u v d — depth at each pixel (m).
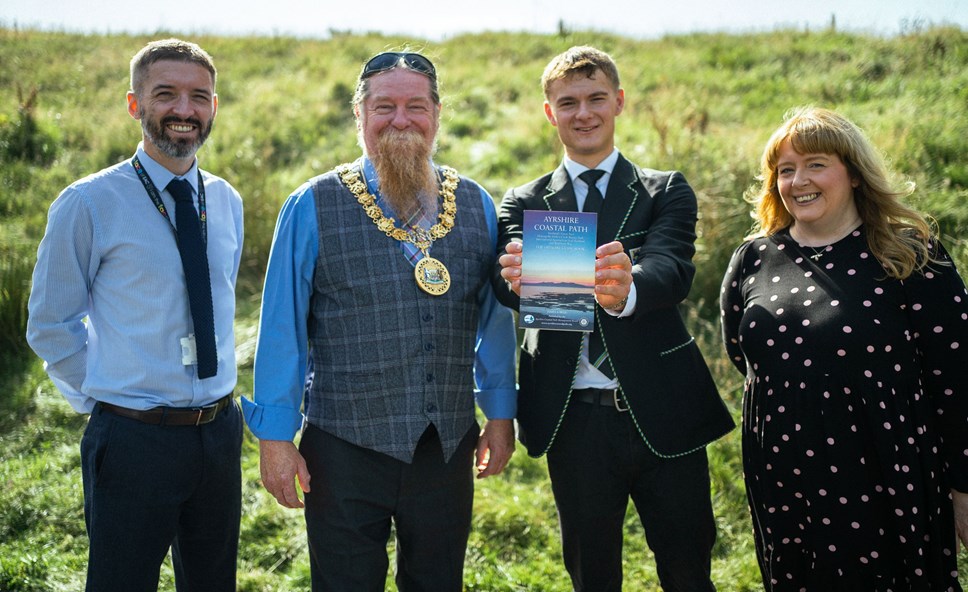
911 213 2.19
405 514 2.36
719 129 8.48
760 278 2.41
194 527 2.45
